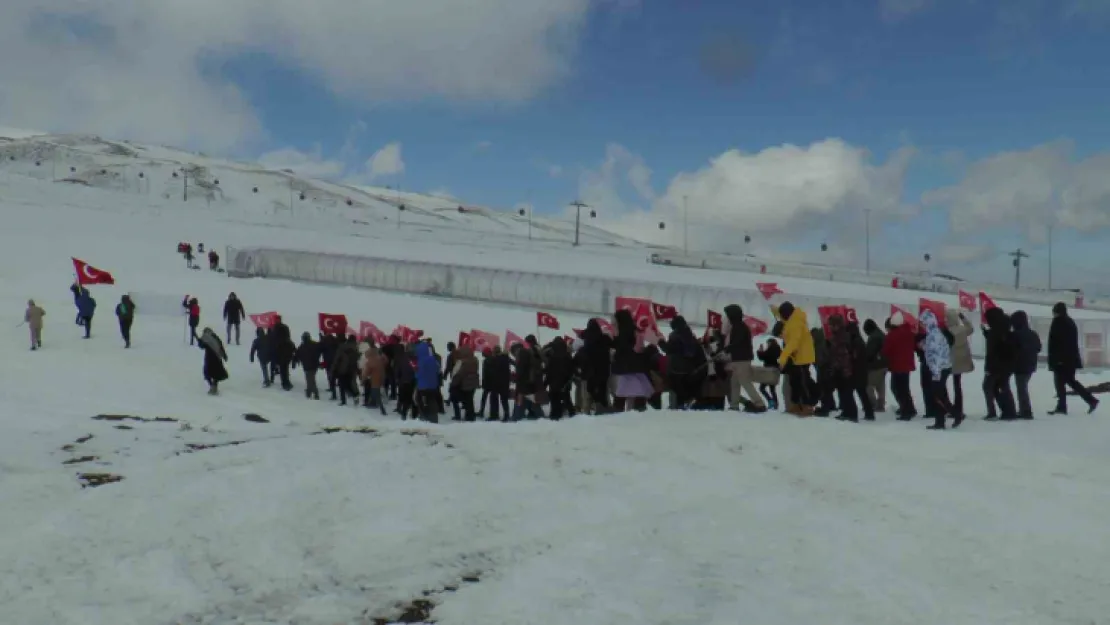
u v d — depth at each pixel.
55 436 11.37
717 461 9.56
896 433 11.33
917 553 6.66
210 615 5.52
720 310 44.62
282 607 5.65
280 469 8.88
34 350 25.50
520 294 49.28
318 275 56.81
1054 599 5.79
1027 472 9.30
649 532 7.06
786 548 6.70
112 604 5.69
